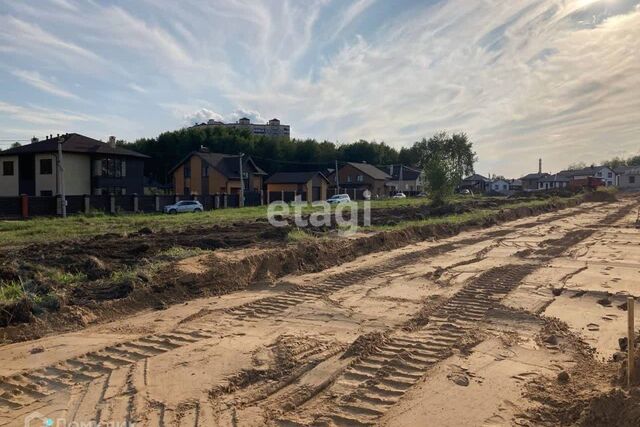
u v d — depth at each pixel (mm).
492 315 8031
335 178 73812
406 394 5062
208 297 9500
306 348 6430
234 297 9492
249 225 21172
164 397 4996
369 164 85625
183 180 57969
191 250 12914
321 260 12930
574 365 5816
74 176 41688
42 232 20562
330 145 87688
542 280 10633
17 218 29875
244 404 4910
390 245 16031
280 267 11891
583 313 8156
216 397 5047
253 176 60375
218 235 16734
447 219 23141
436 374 5566
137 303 8617
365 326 7496
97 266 10453
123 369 5750
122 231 20141
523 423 4418
